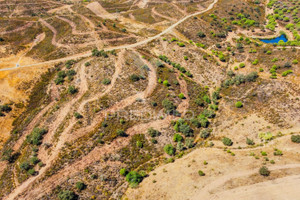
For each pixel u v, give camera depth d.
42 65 89.44
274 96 64.12
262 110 61.38
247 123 58.91
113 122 59.88
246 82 73.12
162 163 51.25
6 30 107.19
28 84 79.75
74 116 61.75
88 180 47.84
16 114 69.69
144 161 52.12
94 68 80.12
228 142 53.41
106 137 56.06
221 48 100.88
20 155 56.84
